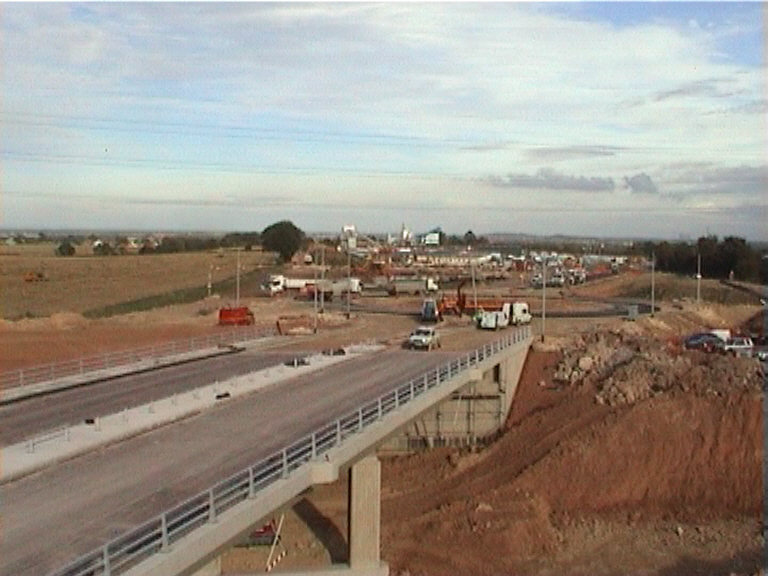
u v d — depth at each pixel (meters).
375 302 102.50
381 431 33.81
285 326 76.50
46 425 33.66
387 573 35.47
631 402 54.44
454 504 46.81
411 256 187.50
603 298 116.31
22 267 159.12
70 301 108.56
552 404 57.84
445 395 43.72
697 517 46.47
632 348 64.88
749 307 106.88
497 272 160.62
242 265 160.12
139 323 80.00
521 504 46.50
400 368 50.34
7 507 23.48
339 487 44.06
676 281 137.00
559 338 69.00
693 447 50.19
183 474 26.75
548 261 183.62
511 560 42.25
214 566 32.81
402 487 50.84
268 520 28.80
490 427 57.06
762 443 49.75
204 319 82.81
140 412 35.97
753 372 55.56
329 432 30.72
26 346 65.06
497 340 61.34
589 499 47.91
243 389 42.38
